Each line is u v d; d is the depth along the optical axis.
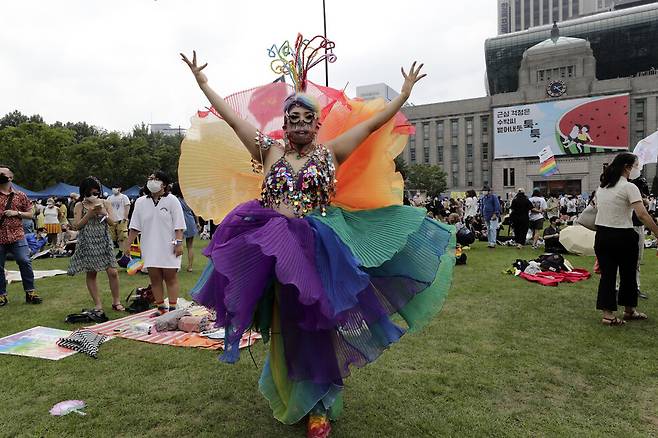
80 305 5.98
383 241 2.50
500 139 60.34
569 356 3.88
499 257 10.31
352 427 2.72
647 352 3.97
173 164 38.97
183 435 2.66
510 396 3.13
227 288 2.23
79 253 5.30
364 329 2.54
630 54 68.62
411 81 2.65
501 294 6.29
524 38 71.94
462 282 7.17
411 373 3.53
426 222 2.73
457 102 67.38
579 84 57.84
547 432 2.66
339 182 2.84
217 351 4.11
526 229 12.20
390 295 2.64
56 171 32.62
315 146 2.65
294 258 2.22
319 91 2.98
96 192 5.38
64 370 3.64
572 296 6.14
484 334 4.49
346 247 2.36
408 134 2.88
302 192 2.52
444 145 68.62
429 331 4.59
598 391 3.21
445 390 3.22
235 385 3.35
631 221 4.71
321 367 2.40
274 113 3.13
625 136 53.81
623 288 4.91
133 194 27.91
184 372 3.60
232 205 3.13
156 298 5.43
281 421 2.63
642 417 2.84
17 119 51.44
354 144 2.67
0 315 5.46
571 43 63.56
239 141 3.08
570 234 9.95
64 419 2.83
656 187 38.78
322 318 2.22
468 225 14.52
